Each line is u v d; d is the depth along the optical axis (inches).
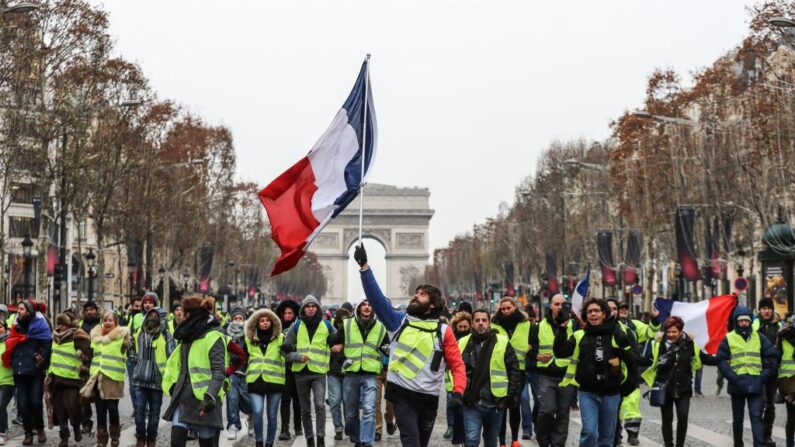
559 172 6776.6
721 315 1491.1
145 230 4731.8
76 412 1496.1
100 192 4148.6
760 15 3681.1
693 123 4224.9
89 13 3570.4
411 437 983.6
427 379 987.3
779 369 1429.6
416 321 993.5
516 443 1422.2
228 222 7027.6
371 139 1194.6
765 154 3786.9
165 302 5339.6
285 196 1174.3
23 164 3501.5
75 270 6717.5
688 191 4402.1
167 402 2363.4
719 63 4387.3
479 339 1152.2
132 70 4141.2
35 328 1510.8
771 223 3786.9
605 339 1137.4
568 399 1315.2
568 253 6579.7
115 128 4092.0
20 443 1569.9
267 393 1457.9
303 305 1477.6
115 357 1449.3
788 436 1448.1
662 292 5930.1
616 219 5979.3
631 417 1482.5
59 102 3592.5
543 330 1322.6
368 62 1193.4
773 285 3203.7
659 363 1395.2
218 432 1149.1
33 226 5620.1
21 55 3267.7
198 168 5733.3
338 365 1617.9
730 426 1792.6
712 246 4104.3
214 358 1054.4
